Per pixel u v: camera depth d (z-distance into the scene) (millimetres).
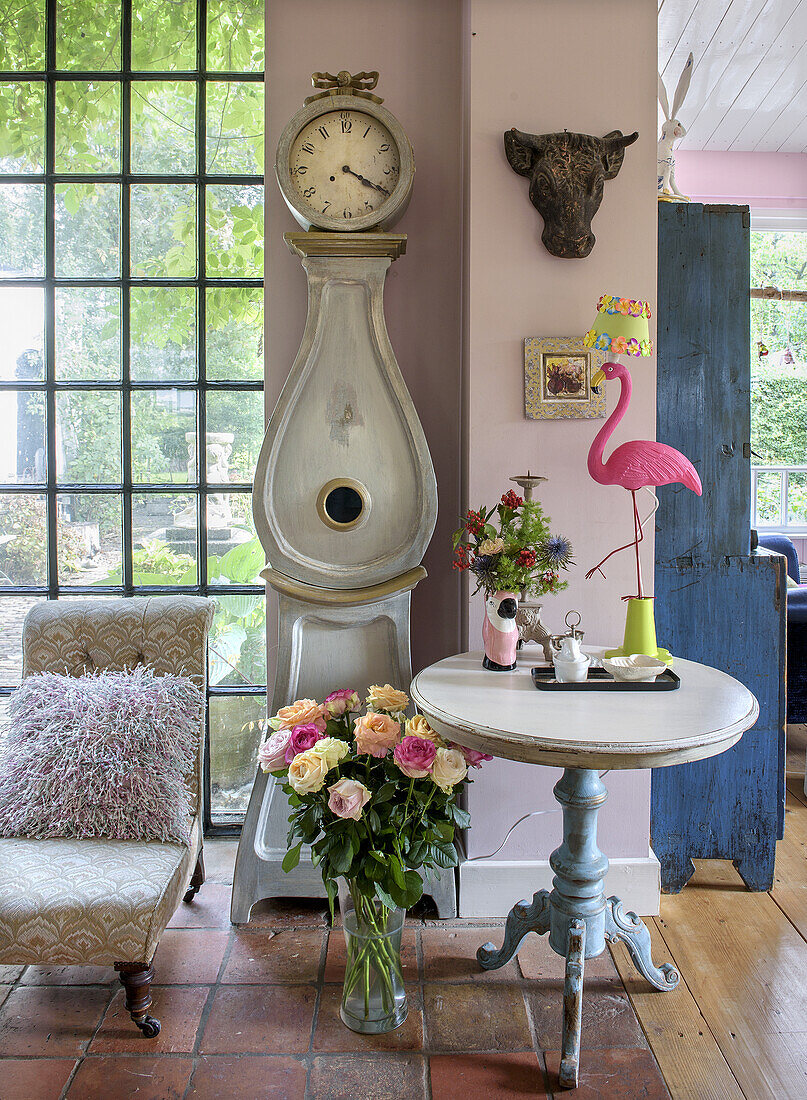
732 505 2318
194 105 2453
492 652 1911
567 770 1764
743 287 2275
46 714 1967
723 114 3996
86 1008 1851
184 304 2498
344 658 2170
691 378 2287
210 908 2248
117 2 2432
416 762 1628
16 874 1737
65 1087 1613
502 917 2219
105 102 2453
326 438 2113
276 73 2344
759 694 2340
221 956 2035
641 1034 1771
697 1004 1866
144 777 1907
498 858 2229
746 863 2361
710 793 2338
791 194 4520
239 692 2584
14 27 2445
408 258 2391
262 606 2578
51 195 2469
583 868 1755
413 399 2416
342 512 2115
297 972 1976
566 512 2189
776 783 2338
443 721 1609
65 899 1669
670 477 1900
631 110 2123
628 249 2143
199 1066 1673
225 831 2607
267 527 2111
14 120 2467
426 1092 1612
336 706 1813
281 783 2184
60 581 2566
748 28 3109
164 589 2570
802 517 4875
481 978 1959
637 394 2164
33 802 1894
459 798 2324
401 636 2154
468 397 2191
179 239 2484
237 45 2447
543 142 2043
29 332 2502
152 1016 1813
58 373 2510
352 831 1672
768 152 4488
